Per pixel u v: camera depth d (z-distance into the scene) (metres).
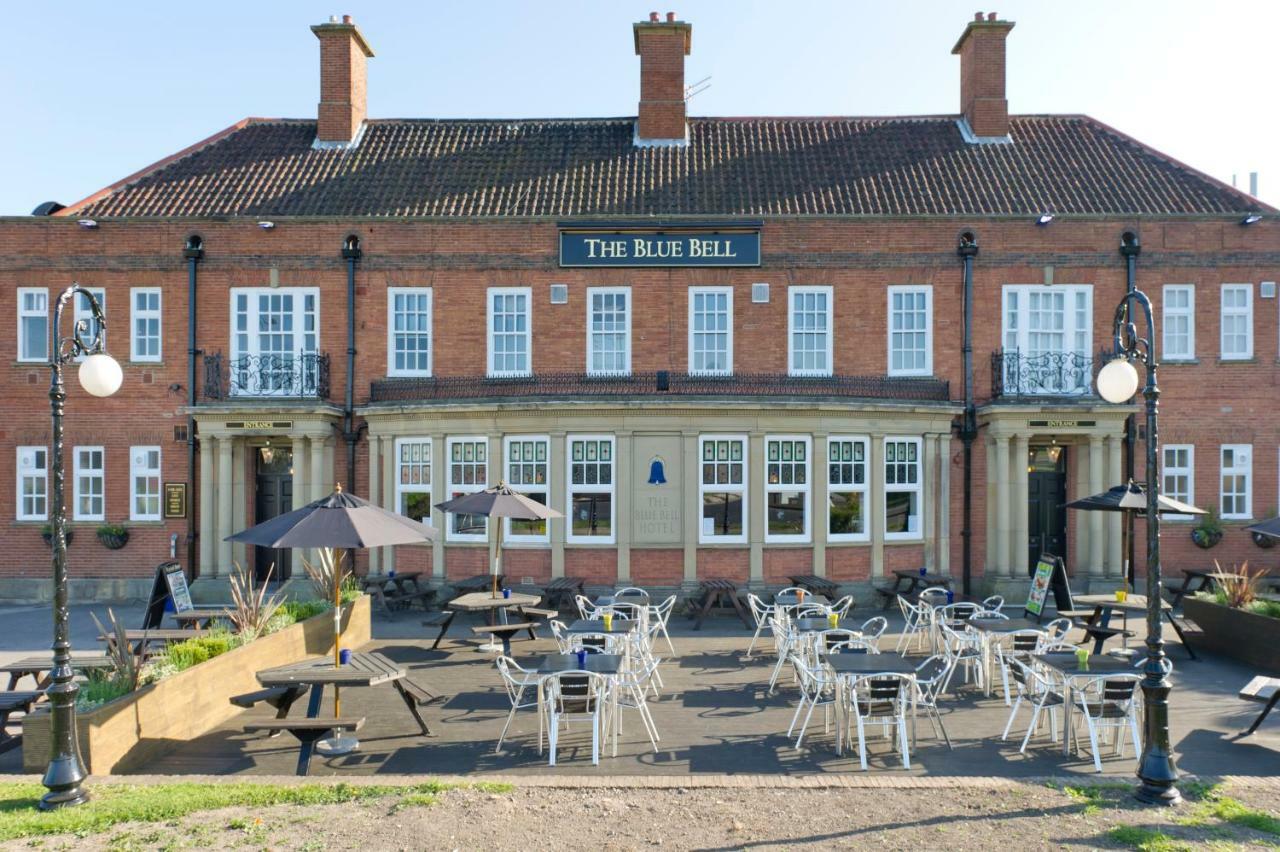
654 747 8.12
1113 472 16.72
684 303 17.36
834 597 15.86
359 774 7.43
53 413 6.74
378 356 17.53
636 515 15.87
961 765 7.62
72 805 6.29
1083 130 20.12
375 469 16.98
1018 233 17.33
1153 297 17.33
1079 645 12.51
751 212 17.44
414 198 18.08
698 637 13.50
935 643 11.91
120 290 17.61
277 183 18.59
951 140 19.78
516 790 6.72
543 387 17.17
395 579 15.67
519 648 12.84
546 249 17.41
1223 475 17.36
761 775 7.05
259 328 17.59
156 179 18.80
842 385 17.05
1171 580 17.23
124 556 17.48
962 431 17.03
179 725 8.33
